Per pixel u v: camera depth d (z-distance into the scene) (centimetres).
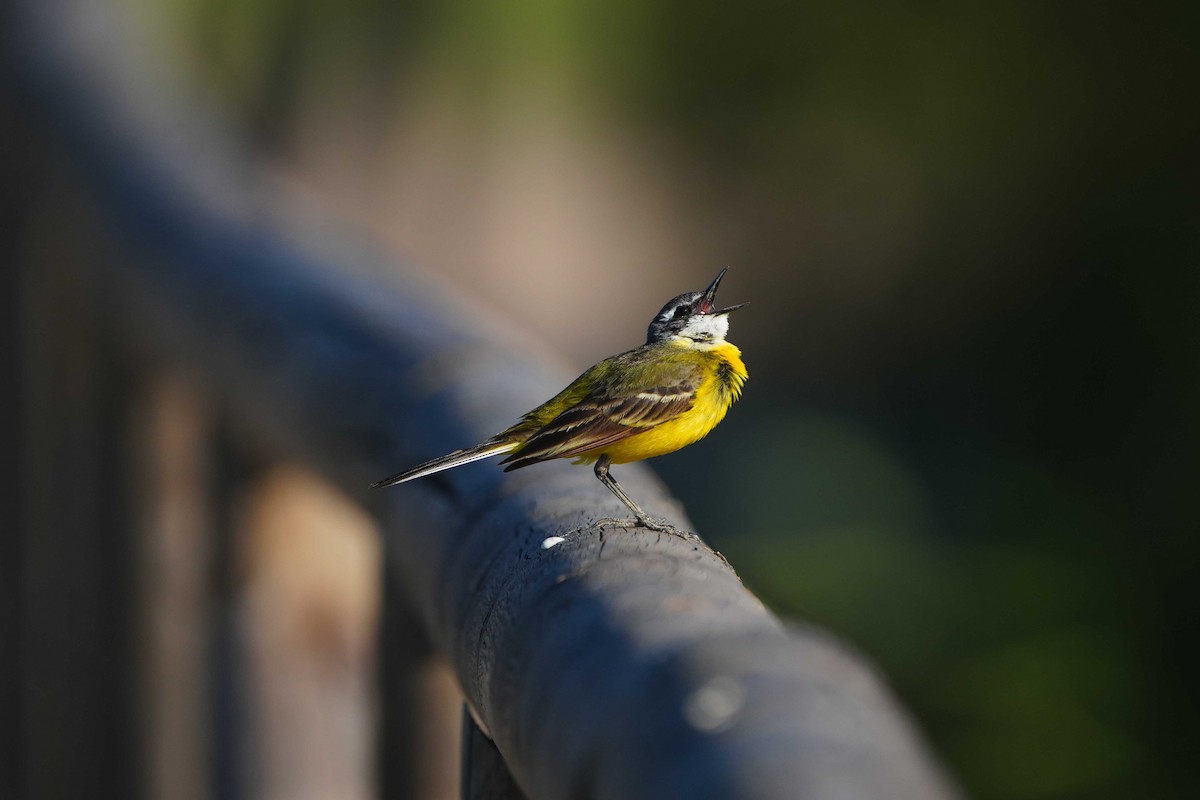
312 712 565
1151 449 1329
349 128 2545
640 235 2750
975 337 1745
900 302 1923
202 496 713
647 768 173
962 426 1764
